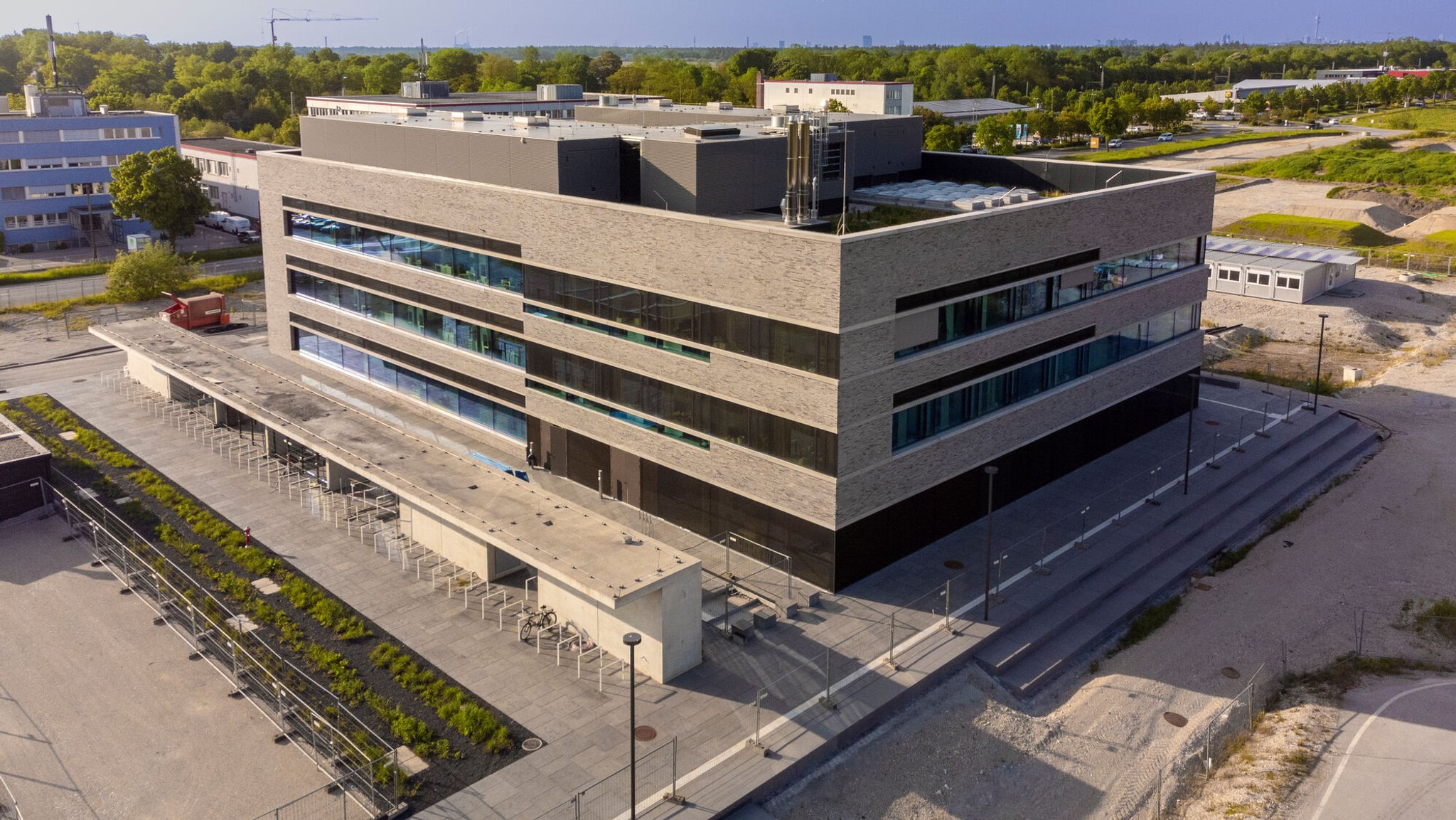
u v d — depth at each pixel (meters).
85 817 28.77
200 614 38.91
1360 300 86.81
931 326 40.88
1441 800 30.02
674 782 29.41
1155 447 54.28
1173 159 167.88
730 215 46.75
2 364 69.75
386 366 58.94
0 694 34.34
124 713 33.38
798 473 39.47
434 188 52.16
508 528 38.59
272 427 50.78
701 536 44.16
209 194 122.88
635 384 45.03
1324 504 50.59
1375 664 37.06
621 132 51.62
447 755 31.03
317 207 60.78
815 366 37.81
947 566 42.09
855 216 47.59
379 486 49.81
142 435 56.97
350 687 34.28
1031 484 48.72
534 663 35.78
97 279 93.06
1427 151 154.38
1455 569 43.56
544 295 47.84
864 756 31.92
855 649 36.47
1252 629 39.75
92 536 45.53
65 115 107.12
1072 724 34.12
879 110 169.38
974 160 59.12
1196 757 32.53
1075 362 49.44
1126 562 43.22
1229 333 76.81
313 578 41.53
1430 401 63.69
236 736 32.28
